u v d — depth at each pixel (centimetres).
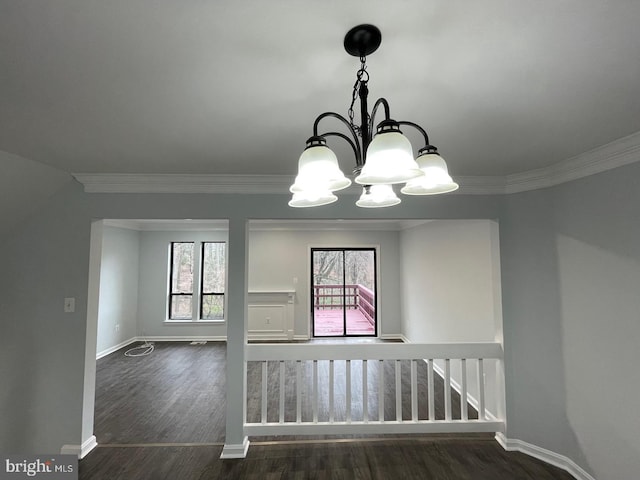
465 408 278
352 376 449
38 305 264
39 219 268
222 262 671
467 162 238
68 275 266
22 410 258
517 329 270
